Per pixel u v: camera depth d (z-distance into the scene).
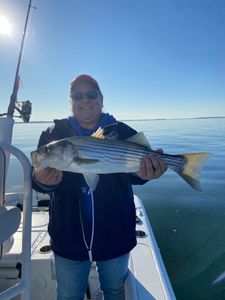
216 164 11.70
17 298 2.45
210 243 5.44
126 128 2.41
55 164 2.02
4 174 2.03
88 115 2.26
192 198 7.95
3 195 2.05
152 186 9.15
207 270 4.58
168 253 5.17
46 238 2.94
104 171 2.14
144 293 2.16
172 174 10.51
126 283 2.25
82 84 2.24
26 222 1.88
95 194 2.12
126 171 2.20
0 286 2.51
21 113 2.78
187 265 4.75
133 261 2.57
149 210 7.17
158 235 5.85
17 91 2.81
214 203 7.49
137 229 3.16
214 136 20.16
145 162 2.14
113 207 2.13
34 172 1.98
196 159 2.34
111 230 2.12
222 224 6.25
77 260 2.11
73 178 2.15
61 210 2.13
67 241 2.11
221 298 3.99
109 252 2.11
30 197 1.91
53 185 2.03
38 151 2.03
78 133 2.29
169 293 2.18
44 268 2.54
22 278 1.85
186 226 6.19
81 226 2.09
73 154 2.07
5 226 1.69
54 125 2.32
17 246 2.69
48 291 2.56
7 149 1.93
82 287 2.21
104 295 2.27
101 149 2.14
